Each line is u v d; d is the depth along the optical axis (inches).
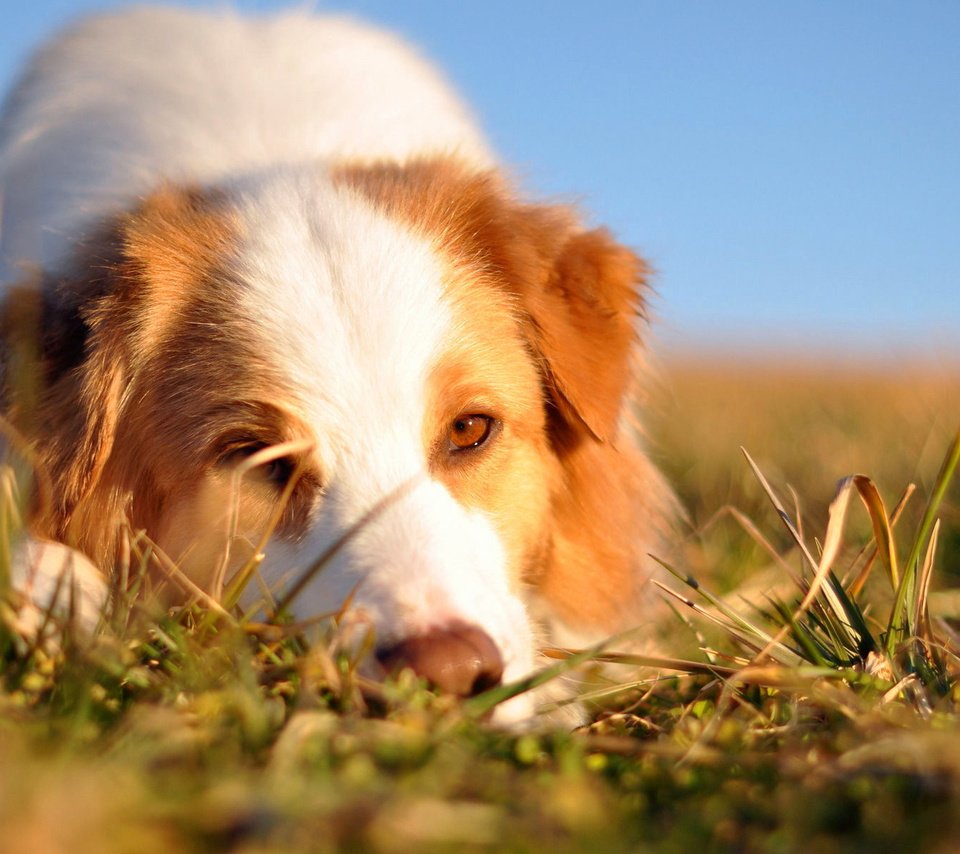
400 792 21.4
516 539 29.7
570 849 20.6
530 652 27.4
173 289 29.3
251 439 28.3
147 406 29.0
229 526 26.7
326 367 28.2
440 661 25.1
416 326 28.8
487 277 30.1
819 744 23.9
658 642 30.6
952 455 26.7
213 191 30.8
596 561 32.0
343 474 27.9
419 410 28.5
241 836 19.9
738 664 27.1
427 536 27.1
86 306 29.3
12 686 23.9
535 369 30.4
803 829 21.6
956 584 31.7
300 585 25.6
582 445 31.2
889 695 25.0
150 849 19.3
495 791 21.9
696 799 22.5
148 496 29.0
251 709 23.0
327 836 20.3
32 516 28.4
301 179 30.9
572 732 24.8
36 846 18.1
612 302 30.7
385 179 30.9
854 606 26.9
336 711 24.2
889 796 22.2
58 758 21.6
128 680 24.2
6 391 28.9
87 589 26.9
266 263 29.1
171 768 22.0
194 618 26.5
